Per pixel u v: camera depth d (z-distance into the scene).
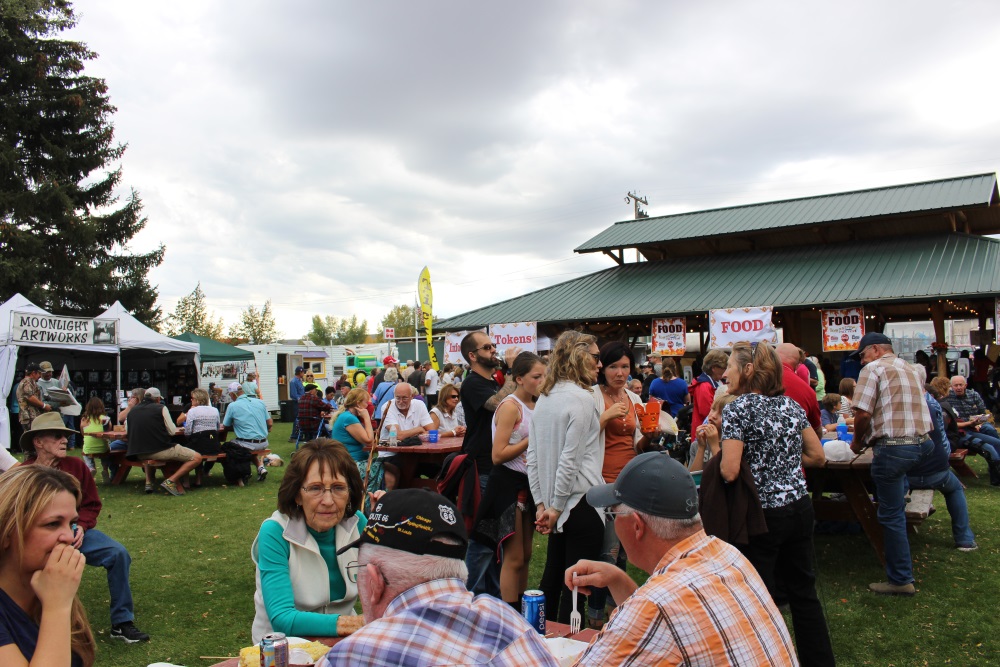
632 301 20.95
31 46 27.97
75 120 29.08
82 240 28.47
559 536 3.90
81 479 4.61
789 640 1.80
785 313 20.39
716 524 3.49
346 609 2.96
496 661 1.50
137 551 6.76
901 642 4.27
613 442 4.23
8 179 27.38
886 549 5.14
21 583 1.98
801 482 3.59
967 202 18.89
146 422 10.02
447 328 22.72
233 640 4.55
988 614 4.66
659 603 1.66
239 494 10.02
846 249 20.95
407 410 7.74
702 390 6.71
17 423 16.47
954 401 9.83
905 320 25.14
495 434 4.23
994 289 15.52
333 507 2.88
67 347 14.86
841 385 9.09
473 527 4.31
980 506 7.95
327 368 29.11
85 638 2.18
